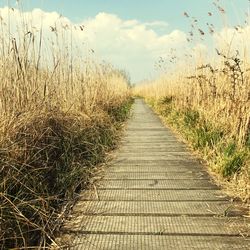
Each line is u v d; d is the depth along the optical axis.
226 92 6.95
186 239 3.22
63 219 3.62
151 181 5.03
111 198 4.31
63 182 4.39
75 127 5.91
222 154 5.57
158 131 10.48
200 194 4.43
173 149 7.47
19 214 3.04
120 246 3.10
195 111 9.36
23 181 3.54
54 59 6.73
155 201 4.19
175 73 14.95
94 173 5.42
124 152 7.19
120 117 12.54
